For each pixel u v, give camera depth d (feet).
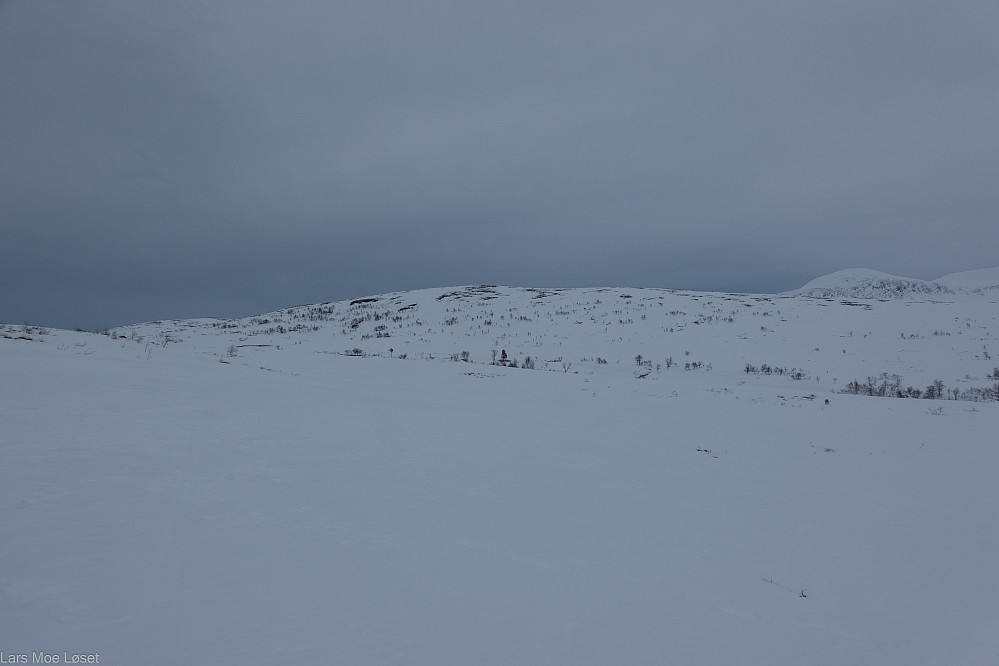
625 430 49.24
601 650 13.44
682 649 14.06
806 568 21.12
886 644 15.75
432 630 13.50
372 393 60.23
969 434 51.47
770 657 14.24
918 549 23.90
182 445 28.81
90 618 12.35
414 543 19.51
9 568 14.23
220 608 13.43
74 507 18.90
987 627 17.20
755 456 41.86
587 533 22.70
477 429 43.11
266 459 28.35
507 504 25.48
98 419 31.50
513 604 15.51
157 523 18.43
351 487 25.48
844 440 48.83
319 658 11.76
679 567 20.07
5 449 24.20
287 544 17.98
